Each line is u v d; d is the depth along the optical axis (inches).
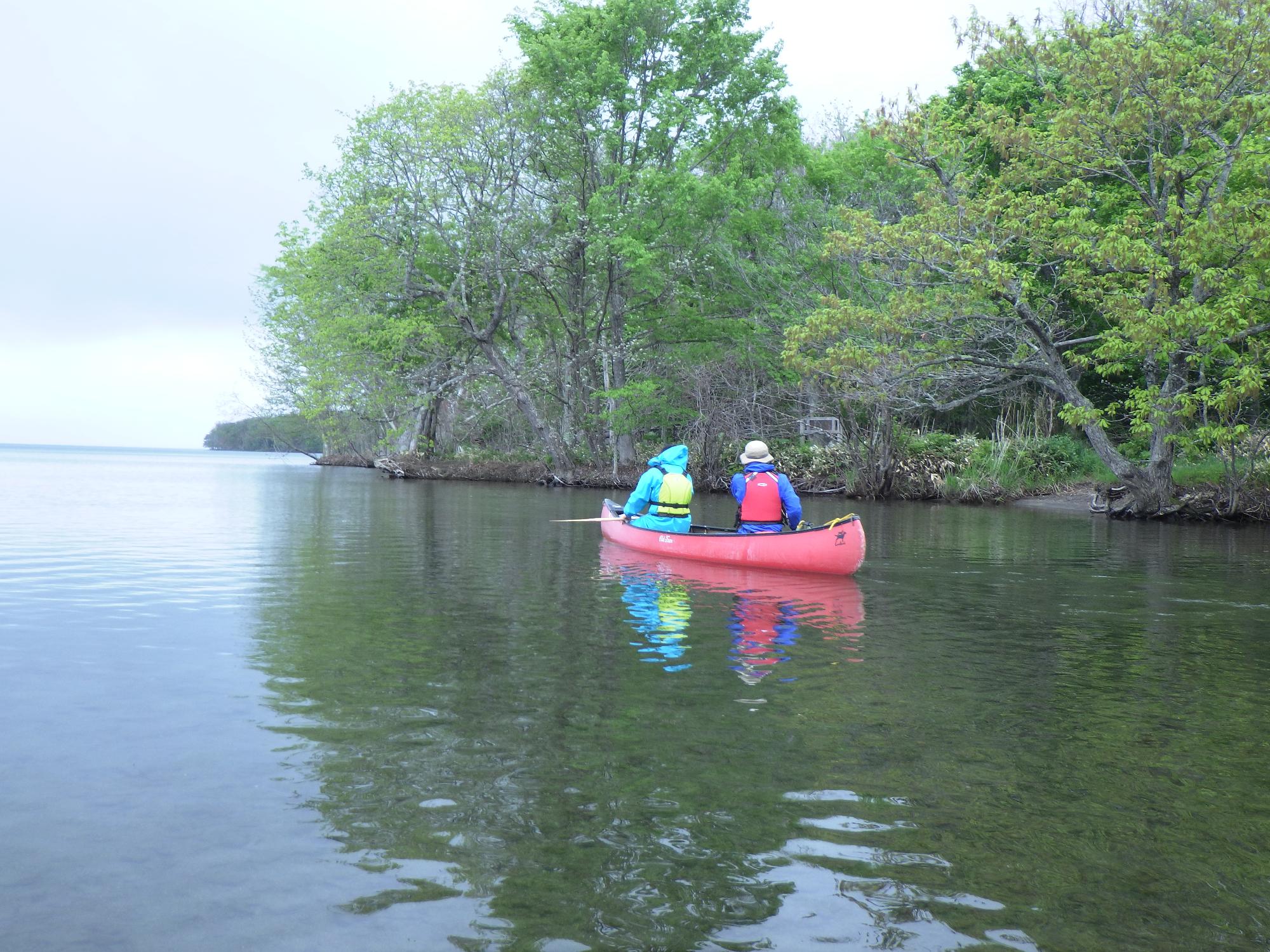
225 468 1830.7
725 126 1155.3
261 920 93.7
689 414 1122.0
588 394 1258.6
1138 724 164.4
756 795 127.9
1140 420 649.6
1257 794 130.8
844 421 1055.6
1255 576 373.4
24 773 133.6
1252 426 721.6
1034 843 113.7
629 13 1083.3
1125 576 369.4
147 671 194.4
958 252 672.4
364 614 263.6
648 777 134.0
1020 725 162.9
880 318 709.9
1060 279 689.6
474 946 89.2
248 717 161.8
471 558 400.5
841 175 1175.0
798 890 101.0
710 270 1102.4
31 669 195.5
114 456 3351.4
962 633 247.4
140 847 109.9
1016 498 891.4
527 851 109.8
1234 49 628.1
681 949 88.9
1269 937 92.6
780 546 367.2
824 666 206.1
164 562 374.6
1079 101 692.7
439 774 134.2
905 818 120.8
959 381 809.5
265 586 315.0
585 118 1105.4
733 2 1120.2
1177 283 642.8
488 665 202.1
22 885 100.3
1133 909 98.1
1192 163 666.8
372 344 1189.7
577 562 388.2
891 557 428.8
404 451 1696.6
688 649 222.2
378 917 94.3
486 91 1162.0
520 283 1290.6
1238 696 184.5
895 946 90.2
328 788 128.7
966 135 861.2
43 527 523.8
